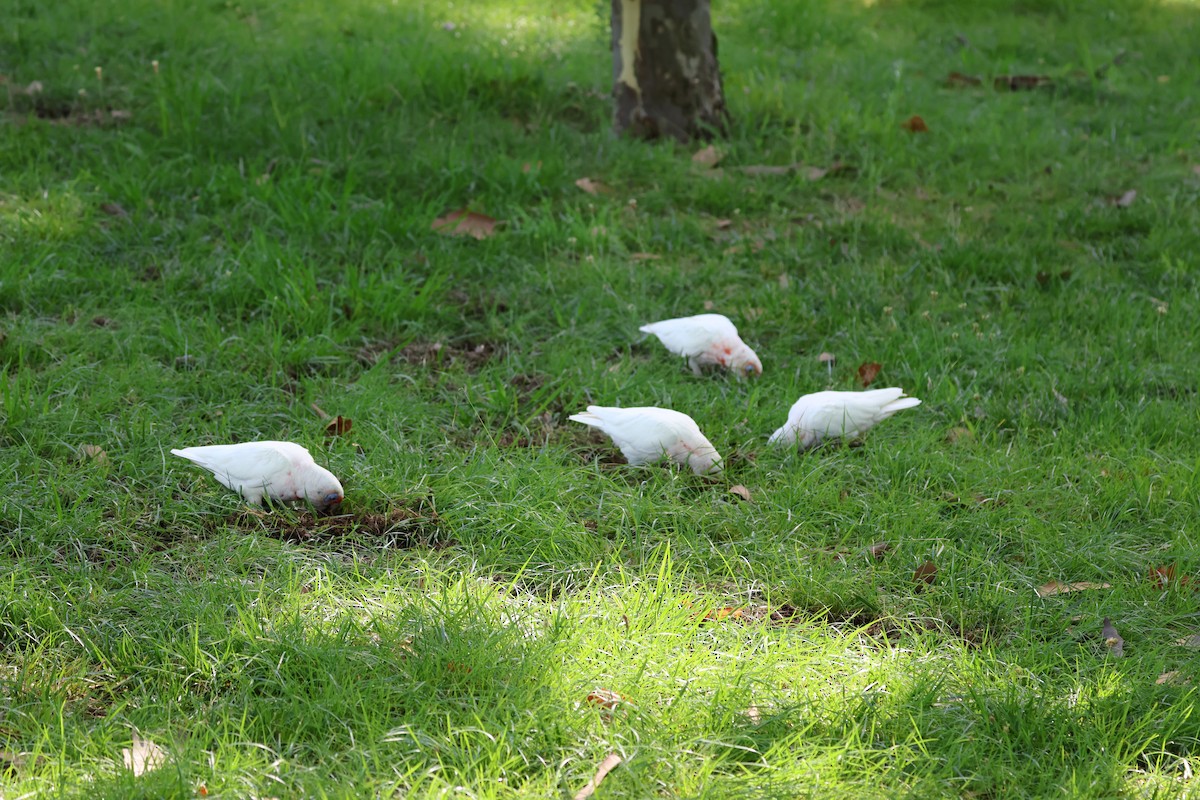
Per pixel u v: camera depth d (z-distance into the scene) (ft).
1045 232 36.32
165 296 28.78
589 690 16.49
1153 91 50.55
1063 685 17.39
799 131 42.88
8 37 43.57
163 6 49.98
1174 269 33.88
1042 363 28.60
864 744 15.93
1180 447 24.62
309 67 43.86
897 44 56.65
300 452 21.06
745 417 25.25
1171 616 19.16
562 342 28.58
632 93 41.83
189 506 20.65
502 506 20.88
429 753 15.17
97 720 15.78
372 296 28.91
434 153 37.81
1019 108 47.98
